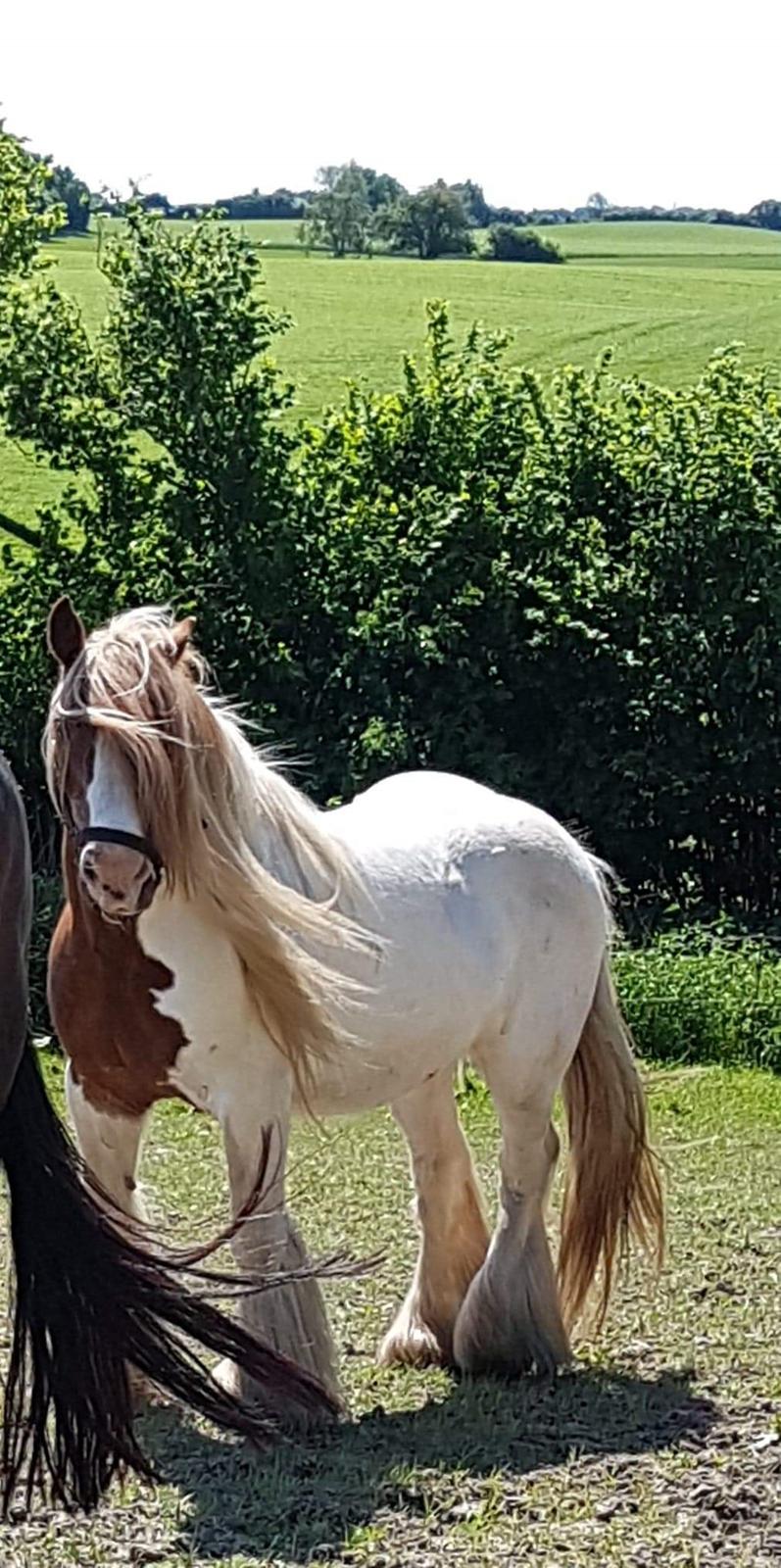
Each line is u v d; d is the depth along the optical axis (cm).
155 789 480
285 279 4247
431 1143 609
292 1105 541
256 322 1372
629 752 1347
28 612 1370
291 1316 525
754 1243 728
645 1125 623
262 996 517
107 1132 546
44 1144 446
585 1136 618
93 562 1381
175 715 488
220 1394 449
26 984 453
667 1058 1094
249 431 1363
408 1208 777
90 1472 433
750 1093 1018
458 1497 480
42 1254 439
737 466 1352
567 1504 475
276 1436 498
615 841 1365
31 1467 438
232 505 1367
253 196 7150
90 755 480
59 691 491
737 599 1337
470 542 1363
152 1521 469
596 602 1355
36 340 1377
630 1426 535
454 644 1350
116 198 1387
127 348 1366
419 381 1444
